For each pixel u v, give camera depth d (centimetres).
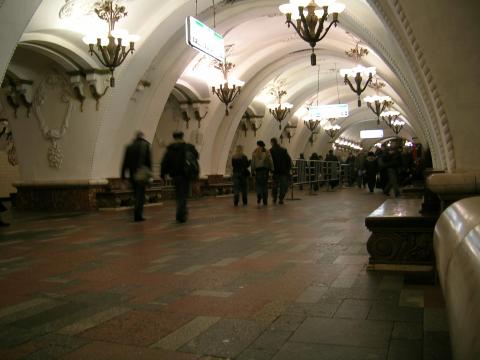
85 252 516
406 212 410
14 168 1805
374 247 384
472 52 356
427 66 367
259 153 1157
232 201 1424
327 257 449
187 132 1753
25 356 222
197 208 1130
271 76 1906
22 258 487
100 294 333
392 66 1009
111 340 240
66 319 277
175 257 470
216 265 424
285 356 213
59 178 1247
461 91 361
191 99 1717
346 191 1873
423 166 1159
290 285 343
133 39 1045
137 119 1368
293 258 448
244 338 238
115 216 989
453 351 79
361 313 272
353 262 421
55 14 941
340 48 1644
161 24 1155
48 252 521
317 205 1125
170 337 242
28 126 1276
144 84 1334
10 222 888
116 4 1023
